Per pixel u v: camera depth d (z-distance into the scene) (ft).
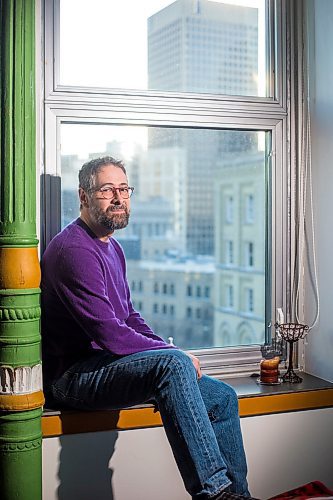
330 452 8.52
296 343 9.18
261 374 8.61
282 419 8.28
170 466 7.94
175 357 6.84
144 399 7.07
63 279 7.12
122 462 7.74
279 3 8.89
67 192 8.21
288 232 9.09
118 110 8.21
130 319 8.04
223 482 6.54
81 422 7.53
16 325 6.76
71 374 7.35
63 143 8.18
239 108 8.74
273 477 8.29
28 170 6.79
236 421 7.35
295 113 9.04
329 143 8.59
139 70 8.44
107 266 7.52
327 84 8.61
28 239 6.78
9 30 6.68
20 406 6.76
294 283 9.14
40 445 6.99
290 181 9.07
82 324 7.09
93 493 7.64
